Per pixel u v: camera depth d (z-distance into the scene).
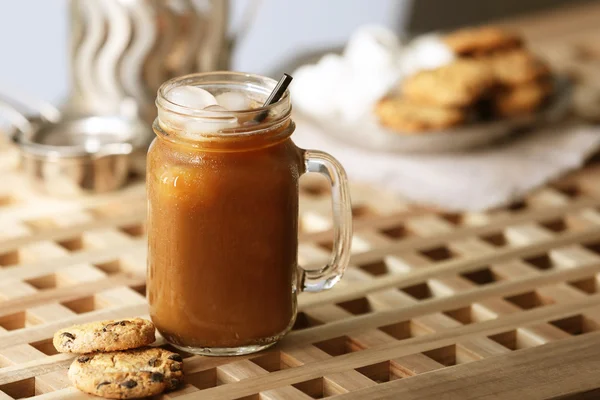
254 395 0.81
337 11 2.02
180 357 0.83
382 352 0.85
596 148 1.12
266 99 0.83
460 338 0.87
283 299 0.84
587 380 0.83
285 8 1.96
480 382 0.82
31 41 1.76
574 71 1.26
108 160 1.03
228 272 0.82
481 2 2.04
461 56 1.22
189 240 0.82
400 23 2.05
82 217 1.00
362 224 1.01
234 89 0.84
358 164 1.09
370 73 1.16
